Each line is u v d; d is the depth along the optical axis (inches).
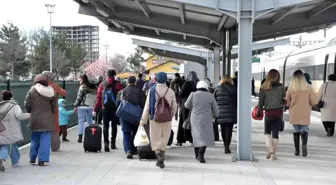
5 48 2674.7
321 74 794.8
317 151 396.2
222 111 375.2
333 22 583.2
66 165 324.5
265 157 363.9
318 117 722.8
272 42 970.1
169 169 312.7
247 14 330.6
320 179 286.5
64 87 580.4
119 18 591.2
